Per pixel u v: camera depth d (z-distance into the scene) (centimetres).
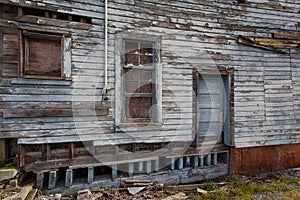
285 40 589
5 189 359
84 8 425
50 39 411
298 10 604
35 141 394
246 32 556
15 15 400
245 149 558
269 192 448
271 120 575
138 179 470
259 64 567
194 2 508
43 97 399
